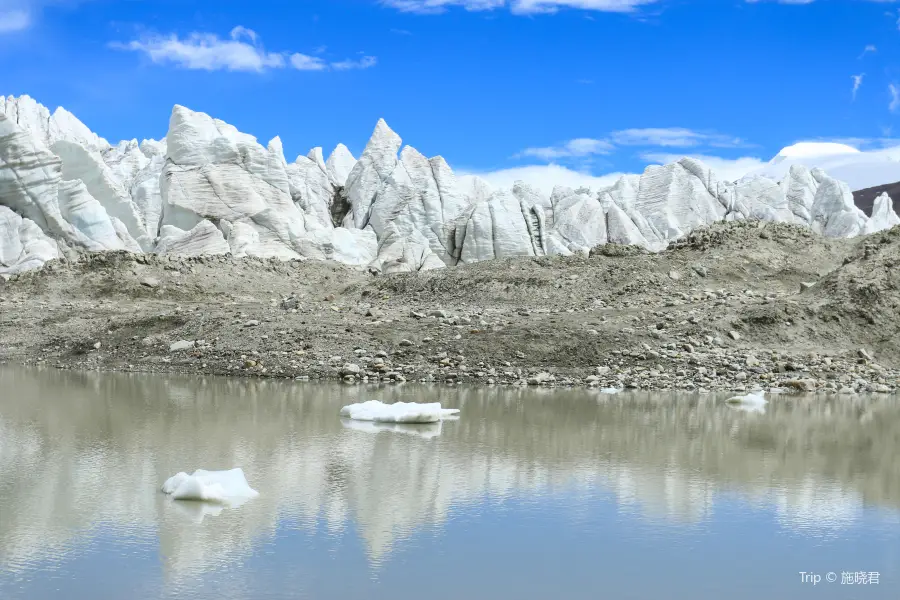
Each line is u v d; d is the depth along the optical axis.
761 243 45.44
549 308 37.69
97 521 12.31
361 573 10.48
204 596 9.73
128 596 9.69
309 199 72.31
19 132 53.94
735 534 12.24
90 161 61.75
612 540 11.88
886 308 33.00
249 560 10.84
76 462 15.80
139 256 47.41
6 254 52.69
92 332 34.22
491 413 21.77
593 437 18.95
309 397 23.92
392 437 18.59
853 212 73.69
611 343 30.22
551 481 14.97
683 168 76.12
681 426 20.50
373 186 74.19
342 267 53.94
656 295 38.56
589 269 43.69
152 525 12.16
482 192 77.38
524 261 46.12
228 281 47.59
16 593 9.73
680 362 29.19
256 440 18.02
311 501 13.49
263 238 62.09
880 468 16.47
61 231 55.12
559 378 27.44
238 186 63.34
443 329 31.80
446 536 11.92
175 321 34.28
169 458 16.19
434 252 66.56
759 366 29.31
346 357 29.34
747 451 17.84
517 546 11.56
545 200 73.38
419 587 10.10
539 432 19.39
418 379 27.17
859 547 11.77
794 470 16.19
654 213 72.81
